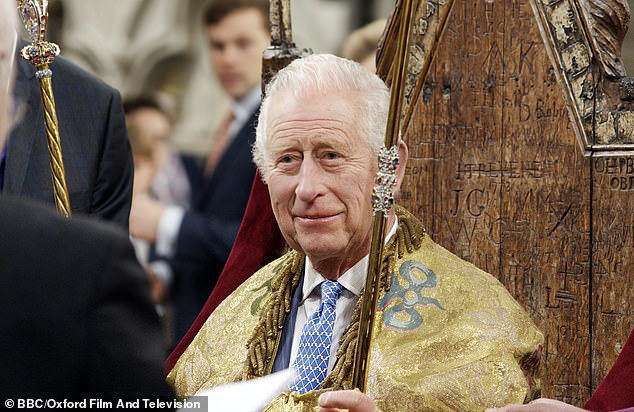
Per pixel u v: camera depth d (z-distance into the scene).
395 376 4.18
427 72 5.05
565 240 4.84
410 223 4.55
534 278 4.92
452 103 5.08
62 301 2.74
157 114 9.82
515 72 4.95
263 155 4.38
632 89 4.70
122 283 2.80
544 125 4.88
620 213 4.72
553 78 4.86
